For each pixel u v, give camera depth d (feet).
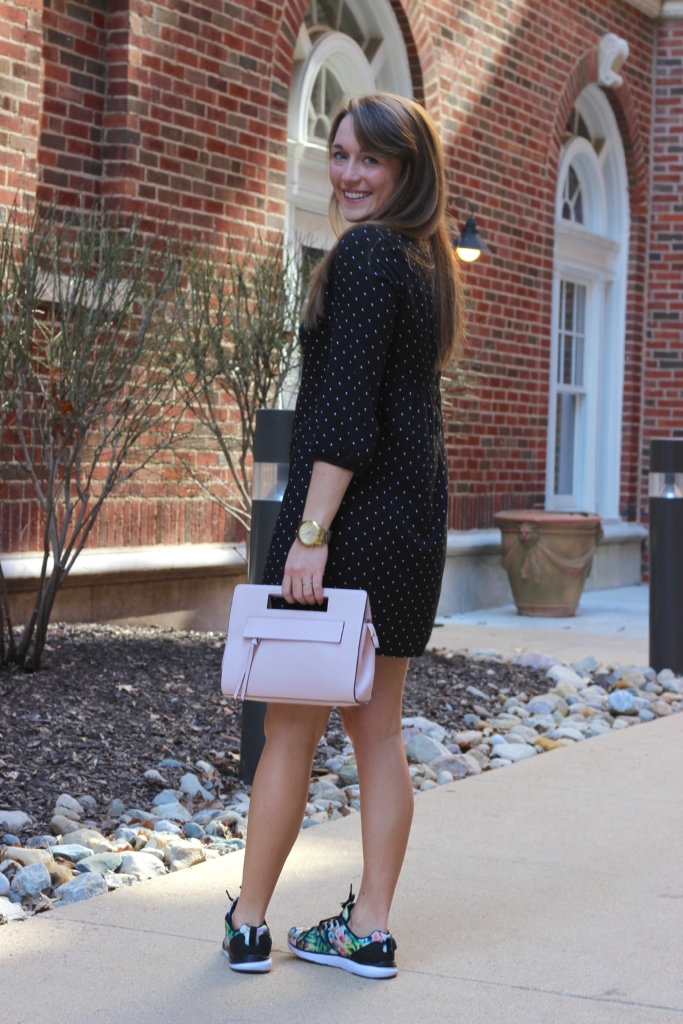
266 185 25.22
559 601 31.83
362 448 7.77
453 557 32.22
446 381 27.22
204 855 11.30
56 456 17.44
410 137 8.32
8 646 18.13
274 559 8.22
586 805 13.57
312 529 7.85
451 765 15.25
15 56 19.70
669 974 8.74
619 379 41.14
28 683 16.39
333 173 8.59
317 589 7.86
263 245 23.88
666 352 41.65
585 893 10.53
